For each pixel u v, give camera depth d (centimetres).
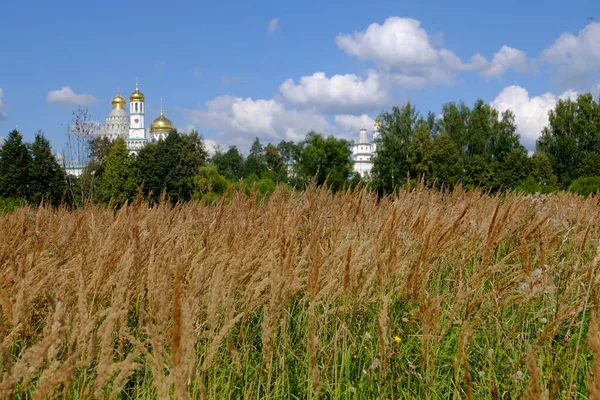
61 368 197
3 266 382
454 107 7262
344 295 357
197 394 275
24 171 4428
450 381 335
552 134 6894
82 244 476
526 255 351
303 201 738
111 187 4909
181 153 6050
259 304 342
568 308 308
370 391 314
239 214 660
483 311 366
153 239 433
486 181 5984
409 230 490
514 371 307
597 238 527
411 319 353
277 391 310
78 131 2778
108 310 268
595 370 170
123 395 309
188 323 206
